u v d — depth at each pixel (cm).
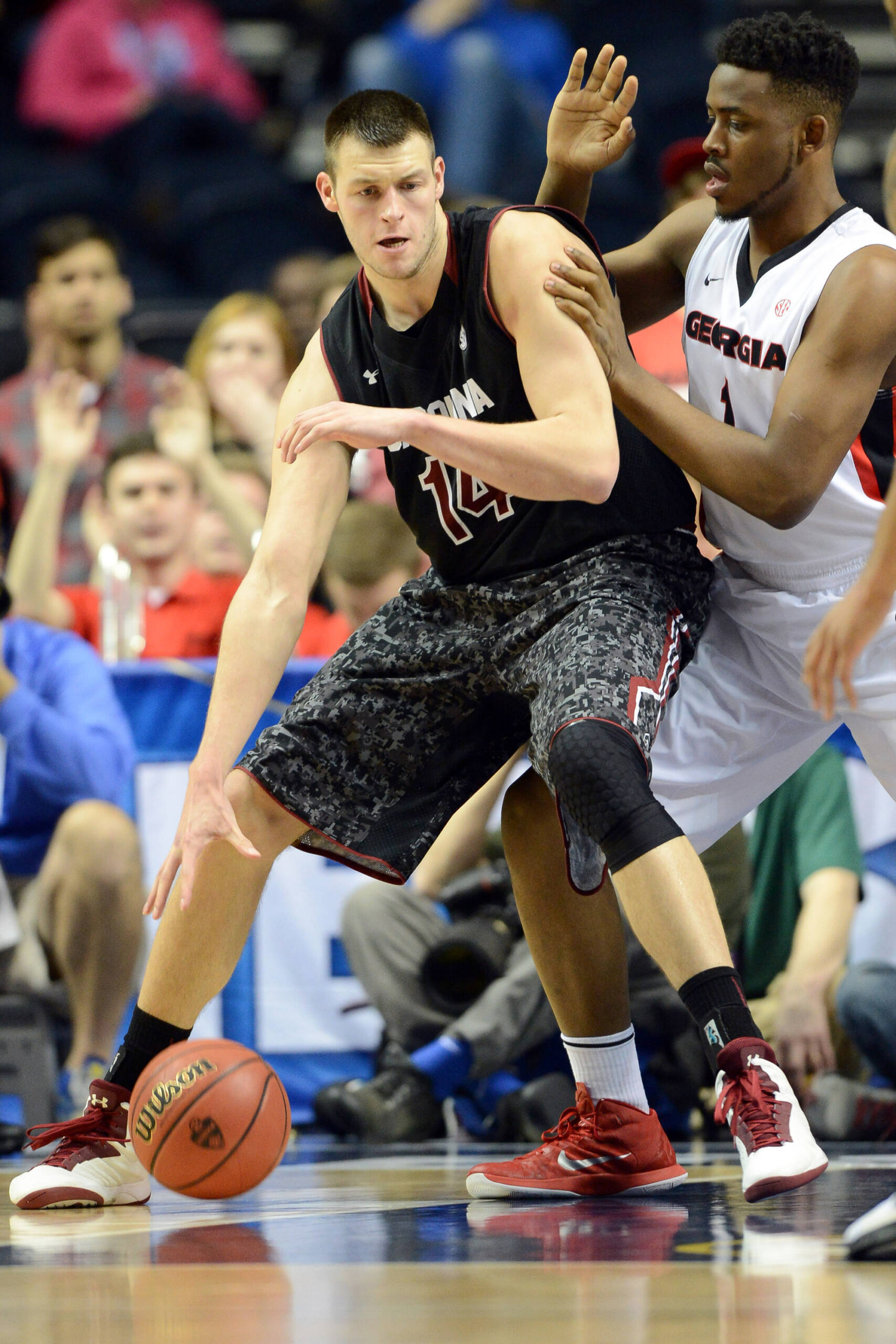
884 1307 503
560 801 796
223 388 1966
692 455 838
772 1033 1353
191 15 3522
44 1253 687
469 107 2975
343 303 905
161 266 3061
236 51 3938
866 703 908
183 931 877
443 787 909
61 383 1820
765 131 852
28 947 1386
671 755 911
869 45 3728
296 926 1438
